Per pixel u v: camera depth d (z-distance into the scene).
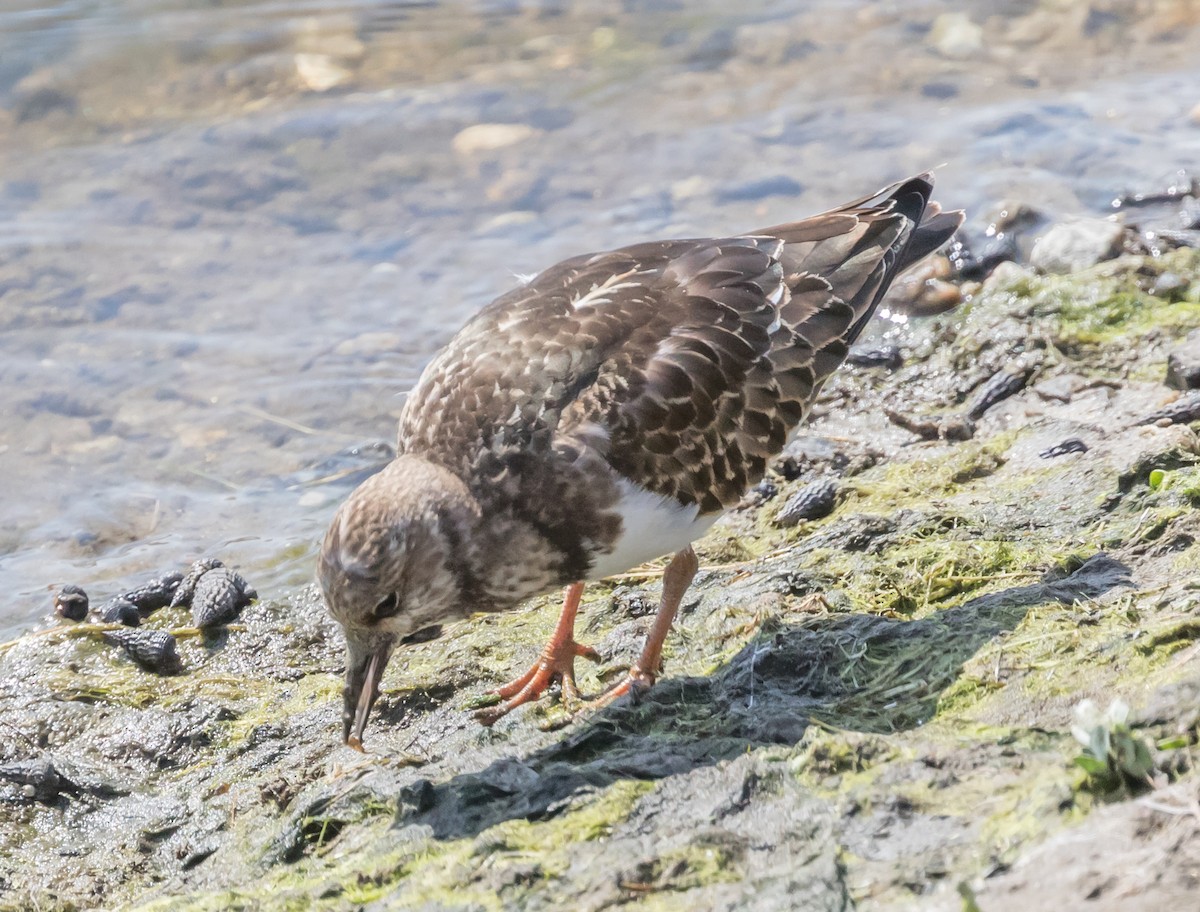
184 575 12.38
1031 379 13.43
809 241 10.65
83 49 21.17
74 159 19.16
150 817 9.45
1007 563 9.99
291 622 11.73
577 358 9.14
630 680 9.44
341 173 18.81
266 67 20.86
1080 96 19.83
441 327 16.09
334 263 17.25
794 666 9.10
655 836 7.22
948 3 22.44
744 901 6.39
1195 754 6.47
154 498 13.77
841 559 10.57
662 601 9.78
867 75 20.64
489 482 8.88
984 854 6.23
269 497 13.77
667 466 9.25
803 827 6.91
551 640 9.96
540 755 8.73
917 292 15.12
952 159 18.47
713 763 7.99
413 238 17.62
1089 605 8.98
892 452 12.87
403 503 8.64
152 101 20.31
